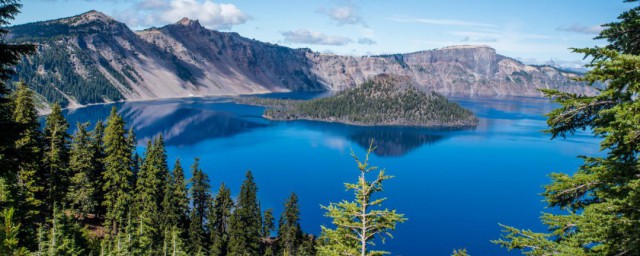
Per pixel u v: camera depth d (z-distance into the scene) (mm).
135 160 68188
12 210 11930
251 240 68188
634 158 12422
